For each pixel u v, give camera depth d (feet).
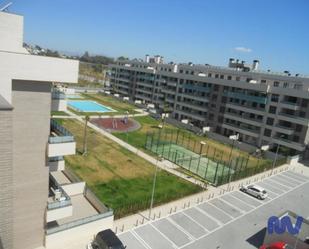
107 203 121.70
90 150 186.80
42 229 86.38
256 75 273.75
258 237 110.63
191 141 243.81
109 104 374.22
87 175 148.36
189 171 172.96
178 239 102.37
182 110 320.70
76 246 90.07
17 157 76.13
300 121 219.00
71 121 258.98
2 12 71.97
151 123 294.87
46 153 80.18
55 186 95.50
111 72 490.90
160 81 368.27
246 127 256.32
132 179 150.92
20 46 75.97
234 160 206.18
